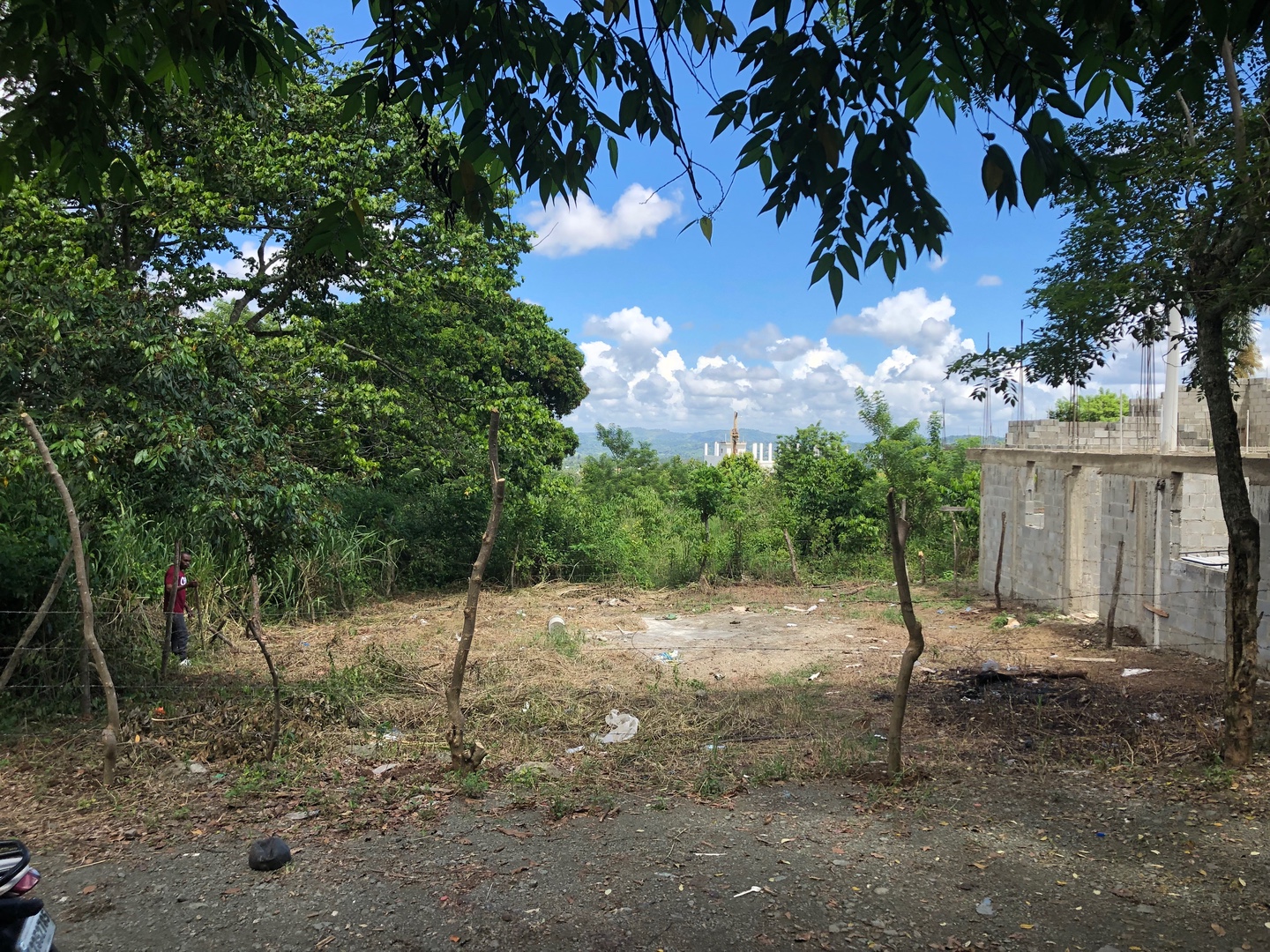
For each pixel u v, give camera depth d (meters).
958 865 4.97
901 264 3.22
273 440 8.55
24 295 7.55
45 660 8.20
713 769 6.61
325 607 14.48
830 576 19.33
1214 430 6.54
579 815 5.73
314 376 14.53
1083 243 7.19
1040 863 4.99
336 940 4.16
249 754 6.75
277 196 14.57
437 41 3.40
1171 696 8.56
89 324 7.73
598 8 3.34
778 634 13.12
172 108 13.23
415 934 4.21
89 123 3.56
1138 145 6.87
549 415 18.83
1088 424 15.73
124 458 7.60
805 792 6.17
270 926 4.30
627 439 35.97
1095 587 13.80
